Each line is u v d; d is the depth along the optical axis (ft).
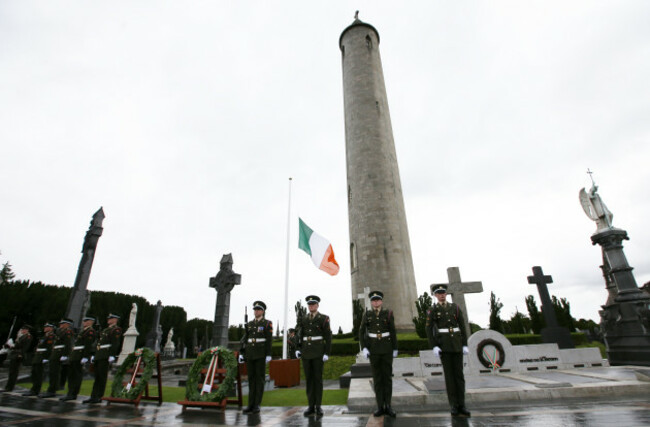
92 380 47.52
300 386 46.85
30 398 31.68
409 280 91.20
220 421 20.72
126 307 115.44
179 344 141.38
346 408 25.02
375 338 22.00
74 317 47.98
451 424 17.81
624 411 18.76
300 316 25.44
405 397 24.82
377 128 105.09
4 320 81.30
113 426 19.12
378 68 118.83
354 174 102.37
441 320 22.17
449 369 20.98
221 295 41.50
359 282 91.76
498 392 24.61
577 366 36.63
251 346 25.04
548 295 51.96
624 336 37.93
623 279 39.52
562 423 16.63
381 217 93.91
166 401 30.71
